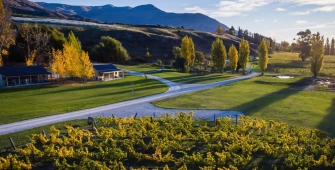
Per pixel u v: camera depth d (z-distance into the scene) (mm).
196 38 168875
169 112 38438
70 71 66062
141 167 21375
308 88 61094
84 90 55531
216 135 26031
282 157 23297
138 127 28578
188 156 21703
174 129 30281
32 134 25984
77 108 39938
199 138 26750
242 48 95062
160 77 77188
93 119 32000
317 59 76125
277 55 170750
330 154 23219
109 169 19484
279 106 42156
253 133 29578
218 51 97188
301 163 20797
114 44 117188
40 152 22328
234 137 25781
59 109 39094
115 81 68938
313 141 25234
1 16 72688
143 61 123312
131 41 140250
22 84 63156
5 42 74250
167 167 19531
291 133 27938
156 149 23031
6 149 23859
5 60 87125
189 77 79375
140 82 67062
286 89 59781
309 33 132375
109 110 39156
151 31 164125
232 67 99938
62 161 22156
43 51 88875
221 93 53500
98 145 24828
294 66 116000
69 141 25656
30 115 35469
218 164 21688
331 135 28875
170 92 54188
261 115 36844
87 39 134000
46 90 55031
